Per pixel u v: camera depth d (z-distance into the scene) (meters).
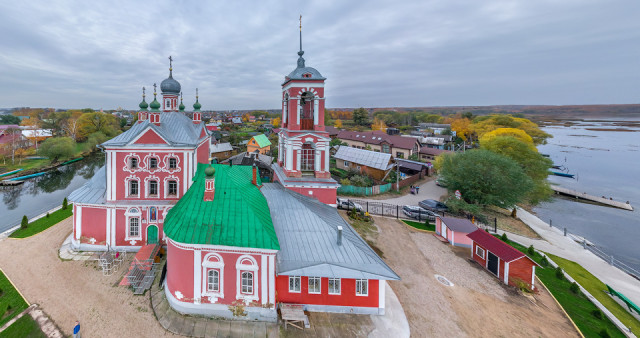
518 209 61.22
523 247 40.78
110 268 28.36
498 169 47.75
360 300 22.81
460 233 37.03
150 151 30.14
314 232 25.42
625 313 28.08
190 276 21.38
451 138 130.75
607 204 69.06
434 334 21.52
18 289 25.39
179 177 30.94
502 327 22.81
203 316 21.70
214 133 140.50
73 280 26.66
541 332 22.61
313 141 33.59
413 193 62.03
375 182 66.06
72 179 79.94
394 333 21.17
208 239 20.83
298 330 21.05
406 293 26.31
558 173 102.00
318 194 33.72
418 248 35.97
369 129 189.00
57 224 39.69
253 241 20.98
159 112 31.70
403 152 90.25
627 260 44.66
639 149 179.12
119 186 30.47
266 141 110.31
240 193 24.39
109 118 152.25
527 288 27.80
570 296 28.77
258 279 21.38
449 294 26.61
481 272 30.86
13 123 177.00
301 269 21.50
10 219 49.88
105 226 31.25
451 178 51.38
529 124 117.75
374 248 35.19
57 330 21.19
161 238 31.47
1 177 76.31
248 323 21.36
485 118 173.12
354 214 44.12
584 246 45.72
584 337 22.17
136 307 23.28
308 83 32.84
